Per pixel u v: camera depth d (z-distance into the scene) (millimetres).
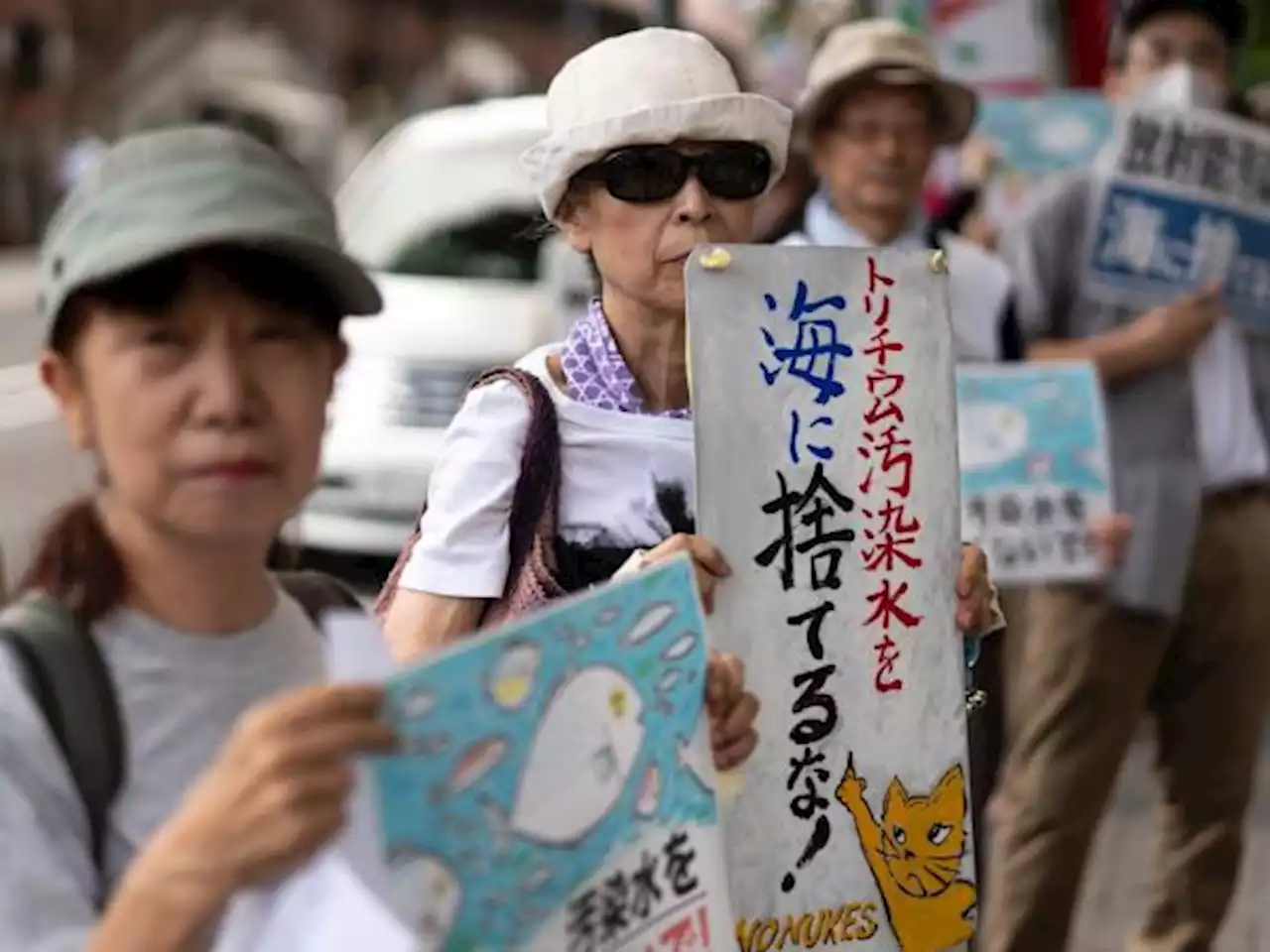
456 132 9297
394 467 8000
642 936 1787
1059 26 7703
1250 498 4266
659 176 2443
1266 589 4207
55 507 1714
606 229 2484
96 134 33656
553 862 1693
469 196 8914
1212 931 4301
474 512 2447
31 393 16234
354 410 8086
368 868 1540
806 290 2223
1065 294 4391
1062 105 5555
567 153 2471
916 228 4004
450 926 1630
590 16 34812
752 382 2201
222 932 1518
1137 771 6234
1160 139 4332
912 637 2266
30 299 24797
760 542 2201
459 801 1621
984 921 4188
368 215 9039
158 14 34531
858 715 2236
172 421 1615
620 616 1754
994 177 5586
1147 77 4582
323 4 37031
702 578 2162
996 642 4086
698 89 2445
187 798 1521
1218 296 4234
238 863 1417
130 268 1578
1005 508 4062
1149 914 4359
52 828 1597
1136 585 4082
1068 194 4406
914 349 2270
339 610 1841
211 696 1677
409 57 39438
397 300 8391
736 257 2195
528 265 8633
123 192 1619
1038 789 4137
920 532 2271
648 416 2471
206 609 1678
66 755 1606
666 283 2461
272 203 1623
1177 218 4340
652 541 2443
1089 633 4113
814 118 3799
